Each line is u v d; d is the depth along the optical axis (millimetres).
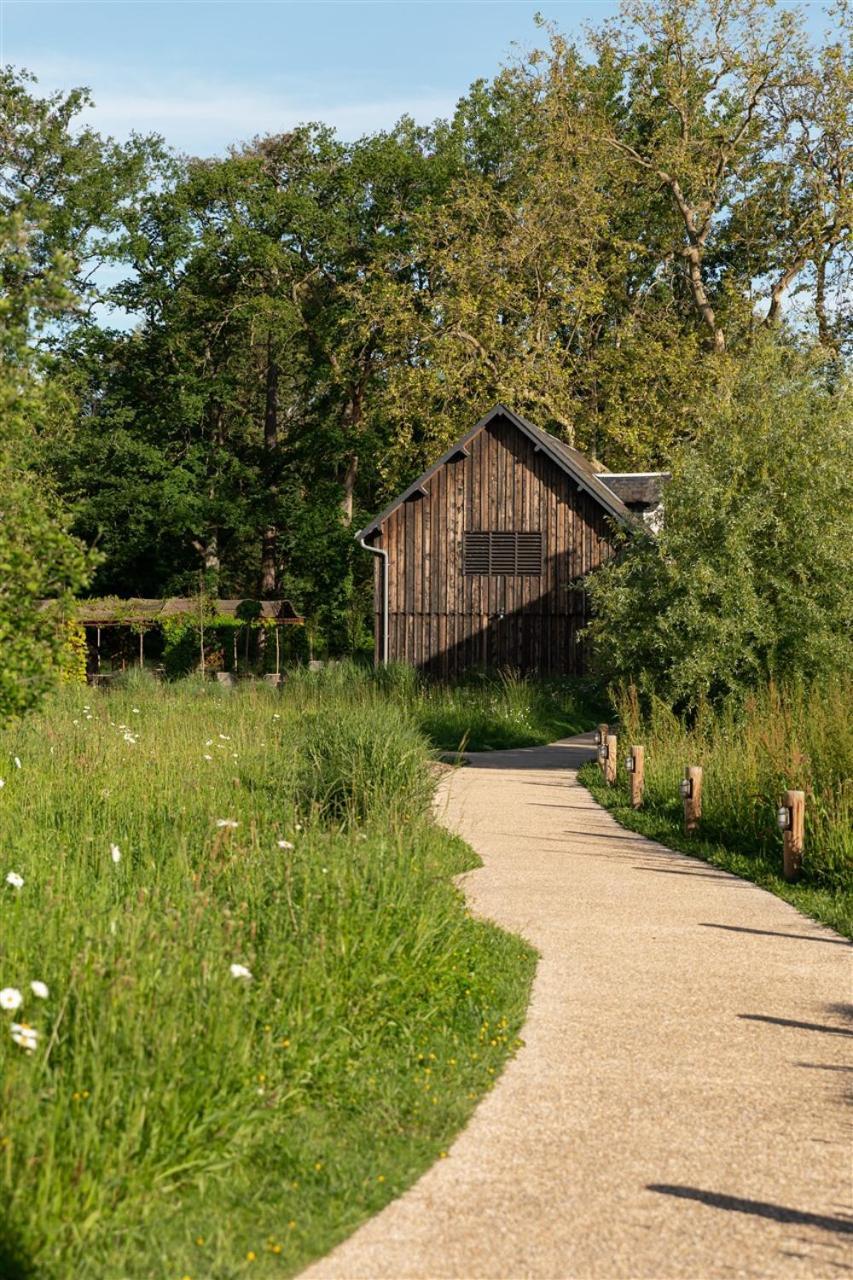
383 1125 5691
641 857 12961
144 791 12734
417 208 52750
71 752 15016
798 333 33000
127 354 55594
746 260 50875
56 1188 4414
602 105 52094
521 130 50375
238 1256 4453
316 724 14477
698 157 48312
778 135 46938
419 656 37156
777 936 9555
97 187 50531
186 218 54125
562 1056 6773
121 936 6371
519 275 47156
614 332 48969
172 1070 5211
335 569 56406
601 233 49344
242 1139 5211
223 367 58062
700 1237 4688
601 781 18922
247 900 7750
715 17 45844
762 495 22438
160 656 54219
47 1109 4832
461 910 8977
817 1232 4738
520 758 23266
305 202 54375
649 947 9141
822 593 21906
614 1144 5582
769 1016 7500
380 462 47938
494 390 46156
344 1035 6367
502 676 34531
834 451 23078
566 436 47844
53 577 8930
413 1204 4980
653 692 21438
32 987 5305
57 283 9023
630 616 22016
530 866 12250
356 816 11828
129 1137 4789
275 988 6422
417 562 37094
